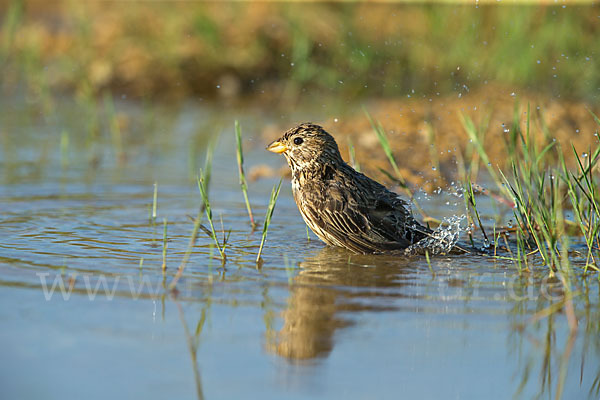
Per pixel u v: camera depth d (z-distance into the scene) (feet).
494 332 24.97
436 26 82.53
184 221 39.96
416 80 79.51
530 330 25.17
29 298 27.02
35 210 41.27
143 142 62.90
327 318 25.85
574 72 71.26
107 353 22.81
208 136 65.77
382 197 36.63
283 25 88.84
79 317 25.44
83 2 97.19
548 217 33.24
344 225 35.55
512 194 38.63
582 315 26.53
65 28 97.76
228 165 55.98
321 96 81.71
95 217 40.16
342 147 56.70
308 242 36.73
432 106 65.36
